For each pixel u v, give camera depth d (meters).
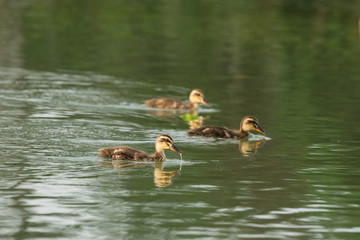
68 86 25.34
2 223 11.80
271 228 11.84
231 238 11.31
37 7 45.56
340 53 34.47
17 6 45.62
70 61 30.36
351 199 13.49
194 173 15.17
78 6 46.41
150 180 14.51
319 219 12.30
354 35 39.22
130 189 13.84
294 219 12.30
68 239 11.17
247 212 12.60
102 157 16.09
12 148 16.48
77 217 12.16
